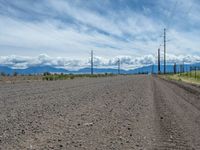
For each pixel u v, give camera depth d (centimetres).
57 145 759
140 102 1886
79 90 2750
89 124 1066
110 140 833
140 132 959
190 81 6194
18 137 838
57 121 1108
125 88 3256
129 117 1266
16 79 4941
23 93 2297
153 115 1351
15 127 977
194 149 769
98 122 1117
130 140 842
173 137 902
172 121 1202
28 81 4491
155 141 843
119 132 947
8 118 1148
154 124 1120
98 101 1858
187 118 1302
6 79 4775
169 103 1894
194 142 846
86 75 10000
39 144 765
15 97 1980
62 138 839
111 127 1027
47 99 1883
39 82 4222
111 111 1434
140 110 1507
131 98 2131
